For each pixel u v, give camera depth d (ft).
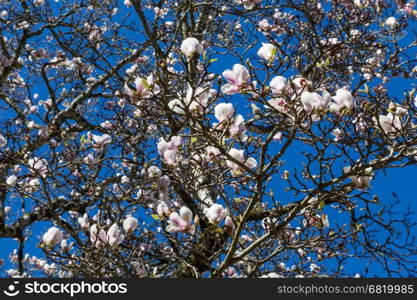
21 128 22.31
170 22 27.22
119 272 13.48
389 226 14.78
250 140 12.30
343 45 22.22
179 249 17.37
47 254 11.88
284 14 25.32
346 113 10.26
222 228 13.35
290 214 12.19
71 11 25.54
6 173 19.06
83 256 14.78
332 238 12.80
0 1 25.89
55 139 21.72
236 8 25.58
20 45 24.67
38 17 25.14
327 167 11.68
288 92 10.33
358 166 10.70
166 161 13.07
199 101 11.23
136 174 17.15
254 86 10.88
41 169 16.26
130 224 13.04
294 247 12.96
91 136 18.03
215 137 11.71
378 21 23.29
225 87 10.34
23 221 19.54
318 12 23.08
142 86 10.80
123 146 19.80
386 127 11.10
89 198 18.84
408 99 10.46
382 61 24.58
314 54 21.16
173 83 15.03
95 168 18.28
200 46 10.49
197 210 18.12
